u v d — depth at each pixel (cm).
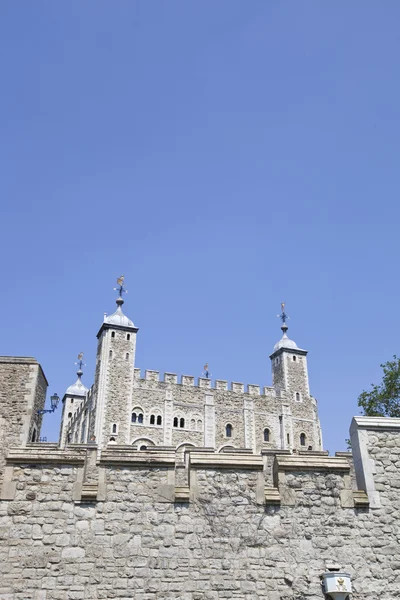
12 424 1233
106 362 6169
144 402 6234
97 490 932
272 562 912
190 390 6581
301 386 7388
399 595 906
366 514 960
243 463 978
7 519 901
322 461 998
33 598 855
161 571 890
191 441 6322
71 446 1139
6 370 1289
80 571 878
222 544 916
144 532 913
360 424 1030
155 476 954
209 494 950
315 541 932
